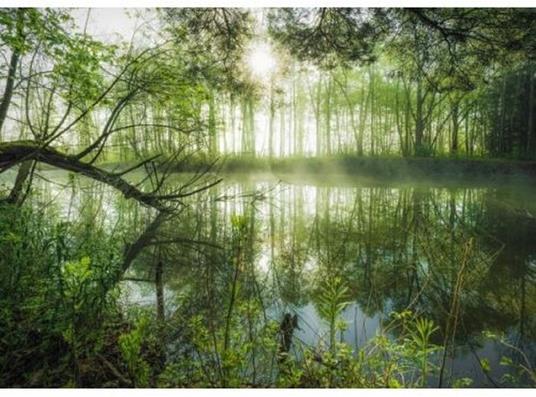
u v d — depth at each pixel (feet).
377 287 14.47
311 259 18.06
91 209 27.84
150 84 20.07
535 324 11.35
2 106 17.33
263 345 8.68
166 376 7.37
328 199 42.39
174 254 18.66
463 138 96.89
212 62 21.49
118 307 11.09
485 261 16.85
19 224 12.64
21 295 9.30
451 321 11.55
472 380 8.52
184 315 10.91
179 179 59.26
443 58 19.84
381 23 18.52
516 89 71.72
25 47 15.21
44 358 7.80
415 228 25.14
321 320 11.33
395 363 7.82
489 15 16.60
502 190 47.01
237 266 6.59
